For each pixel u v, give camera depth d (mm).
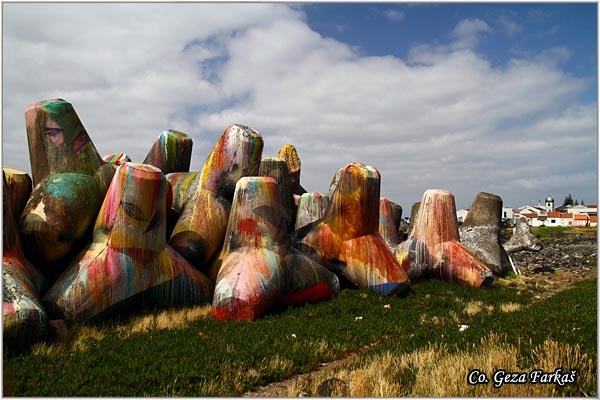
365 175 16719
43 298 11633
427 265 19844
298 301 14781
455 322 13172
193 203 15492
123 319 12148
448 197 20422
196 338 10805
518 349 8828
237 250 14078
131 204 12367
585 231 63531
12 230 11258
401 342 10648
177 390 8023
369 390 7453
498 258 22781
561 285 21453
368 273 16375
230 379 8453
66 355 9555
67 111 13367
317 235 17328
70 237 12461
